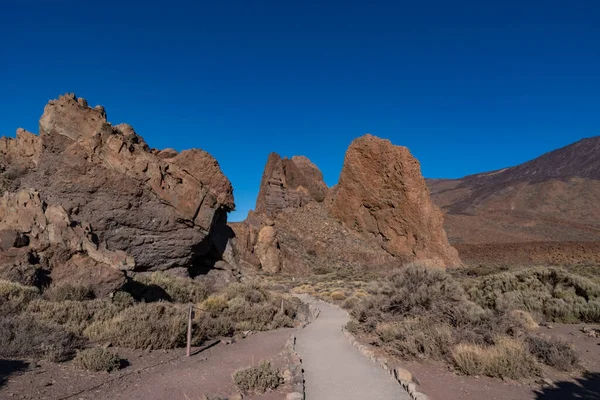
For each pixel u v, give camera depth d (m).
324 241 70.75
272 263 59.78
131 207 20.39
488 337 10.41
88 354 8.52
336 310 27.31
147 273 20.53
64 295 12.82
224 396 7.16
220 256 26.30
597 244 70.44
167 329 11.66
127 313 12.24
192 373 8.85
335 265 65.06
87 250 15.44
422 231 66.44
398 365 9.49
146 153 21.77
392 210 69.88
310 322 20.48
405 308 14.45
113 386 7.48
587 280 18.66
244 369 8.34
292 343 12.61
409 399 7.05
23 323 9.38
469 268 48.22
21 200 15.29
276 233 64.19
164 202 21.38
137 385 7.68
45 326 9.80
